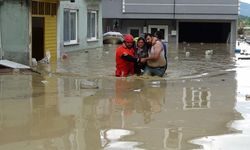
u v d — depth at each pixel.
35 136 7.00
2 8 16.39
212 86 12.24
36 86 11.88
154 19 40.62
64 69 15.96
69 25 24.30
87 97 10.28
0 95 10.45
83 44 26.69
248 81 13.33
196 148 6.43
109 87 11.82
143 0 39.56
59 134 7.11
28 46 16.44
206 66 17.73
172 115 8.50
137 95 10.66
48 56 18.50
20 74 14.36
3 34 16.47
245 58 21.94
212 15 39.75
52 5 19.27
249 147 6.47
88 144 6.59
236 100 10.12
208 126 7.66
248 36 50.75
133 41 14.16
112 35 33.84
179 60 20.41
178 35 41.66
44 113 8.56
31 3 16.67
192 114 8.59
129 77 13.81
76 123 7.81
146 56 14.27
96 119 8.11
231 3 39.72
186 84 12.59
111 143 6.64
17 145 6.55
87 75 14.35
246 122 7.97
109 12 39.84
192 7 39.62
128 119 8.13
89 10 27.81
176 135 7.07
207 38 42.69
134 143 6.64
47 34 18.94
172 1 39.59
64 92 10.95
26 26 16.38
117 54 14.11
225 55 23.98
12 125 7.66
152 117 8.31
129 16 39.81
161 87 11.95
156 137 6.96
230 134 7.16
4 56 16.53
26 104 9.42
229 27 41.16
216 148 6.43
